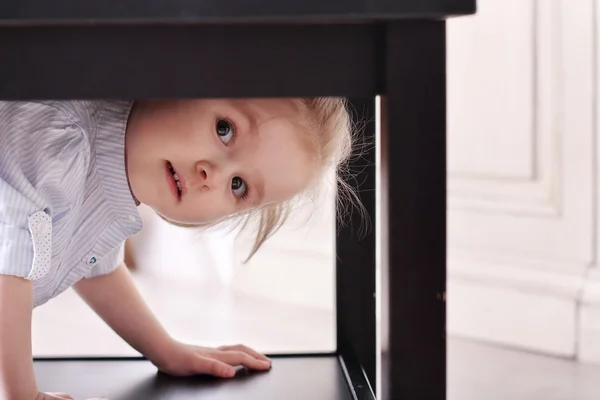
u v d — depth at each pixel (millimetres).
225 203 1049
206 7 673
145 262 2654
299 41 709
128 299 1225
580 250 1677
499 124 1800
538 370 1566
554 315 1698
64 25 691
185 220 1070
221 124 1022
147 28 702
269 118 1032
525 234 1767
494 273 1801
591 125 1645
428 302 718
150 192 1055
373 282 1265
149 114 1032
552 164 1716
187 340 1852
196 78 708
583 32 1645
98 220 1079
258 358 1229
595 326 1628
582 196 1669
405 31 697
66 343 1884
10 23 670
